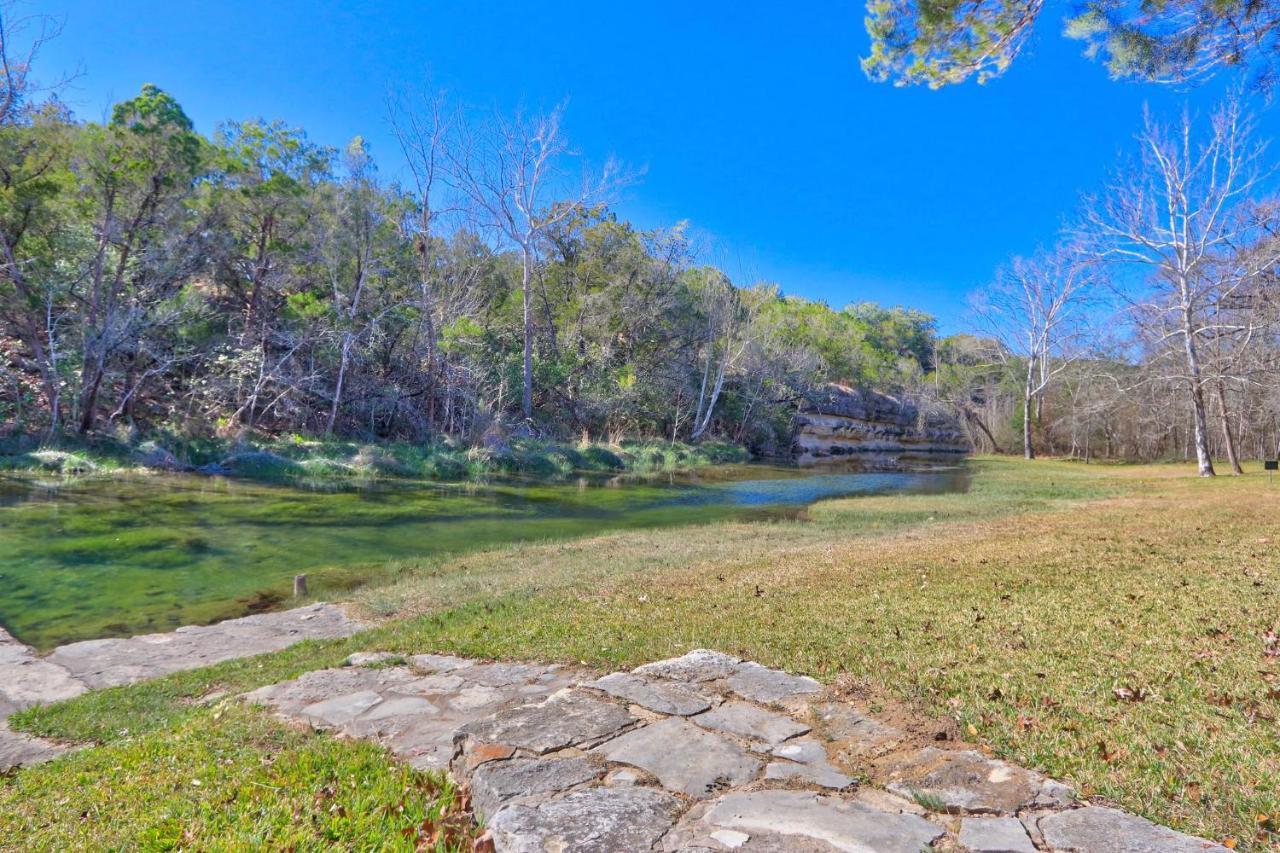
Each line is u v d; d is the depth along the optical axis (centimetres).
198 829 316
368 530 1377
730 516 1750
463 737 394
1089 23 782
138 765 397
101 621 798
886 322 7694
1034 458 4847
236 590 941
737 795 326
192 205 2364
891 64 887
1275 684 466
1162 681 479
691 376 4244
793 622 666
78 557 1047
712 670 508
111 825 325
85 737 484
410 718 461
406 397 2894
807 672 511
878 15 851
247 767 387
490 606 808
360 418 2795
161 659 669
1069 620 638
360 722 457
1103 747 378
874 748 377
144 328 2211
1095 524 1337
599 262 3884
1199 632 588
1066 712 427
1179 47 775
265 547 1185
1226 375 2769
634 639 622
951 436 6059
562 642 623
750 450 4338
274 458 2072
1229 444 3011
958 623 641
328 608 854
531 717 421
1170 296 2988
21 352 2211
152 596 899
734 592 826
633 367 3828
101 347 2052
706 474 2978
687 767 354
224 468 1989
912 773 347
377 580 1006
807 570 955
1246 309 2794
